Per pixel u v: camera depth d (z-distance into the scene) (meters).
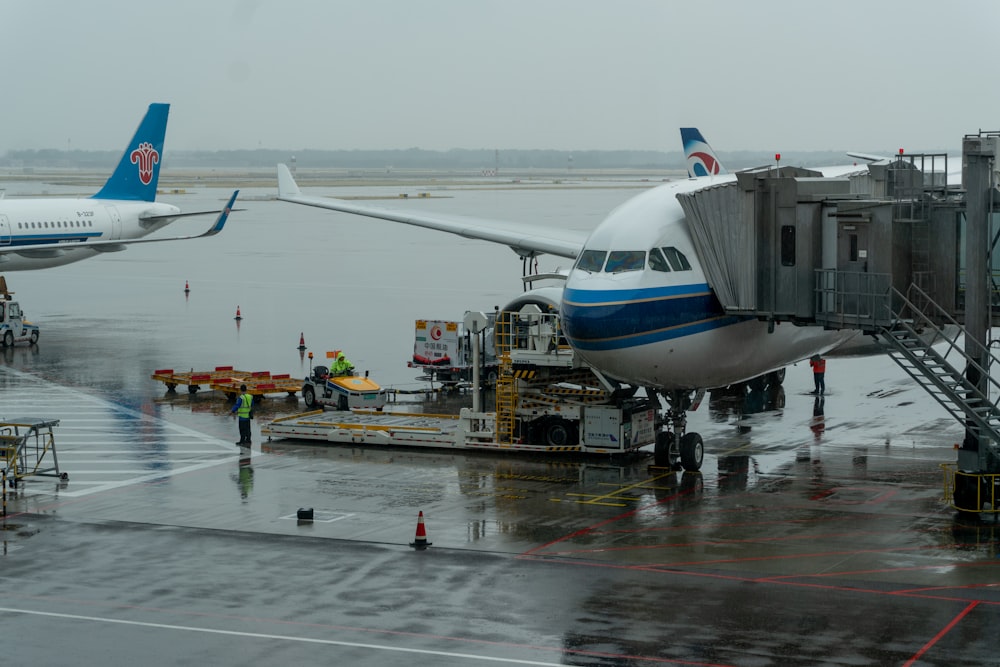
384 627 21.84
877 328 30.55
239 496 32.09
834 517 29.83
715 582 24.48
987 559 26.06
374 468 35.59
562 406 37.03
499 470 35.34
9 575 25.16
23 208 74.69
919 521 29.39
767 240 32.03
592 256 33.31
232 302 78.56
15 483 33.38
